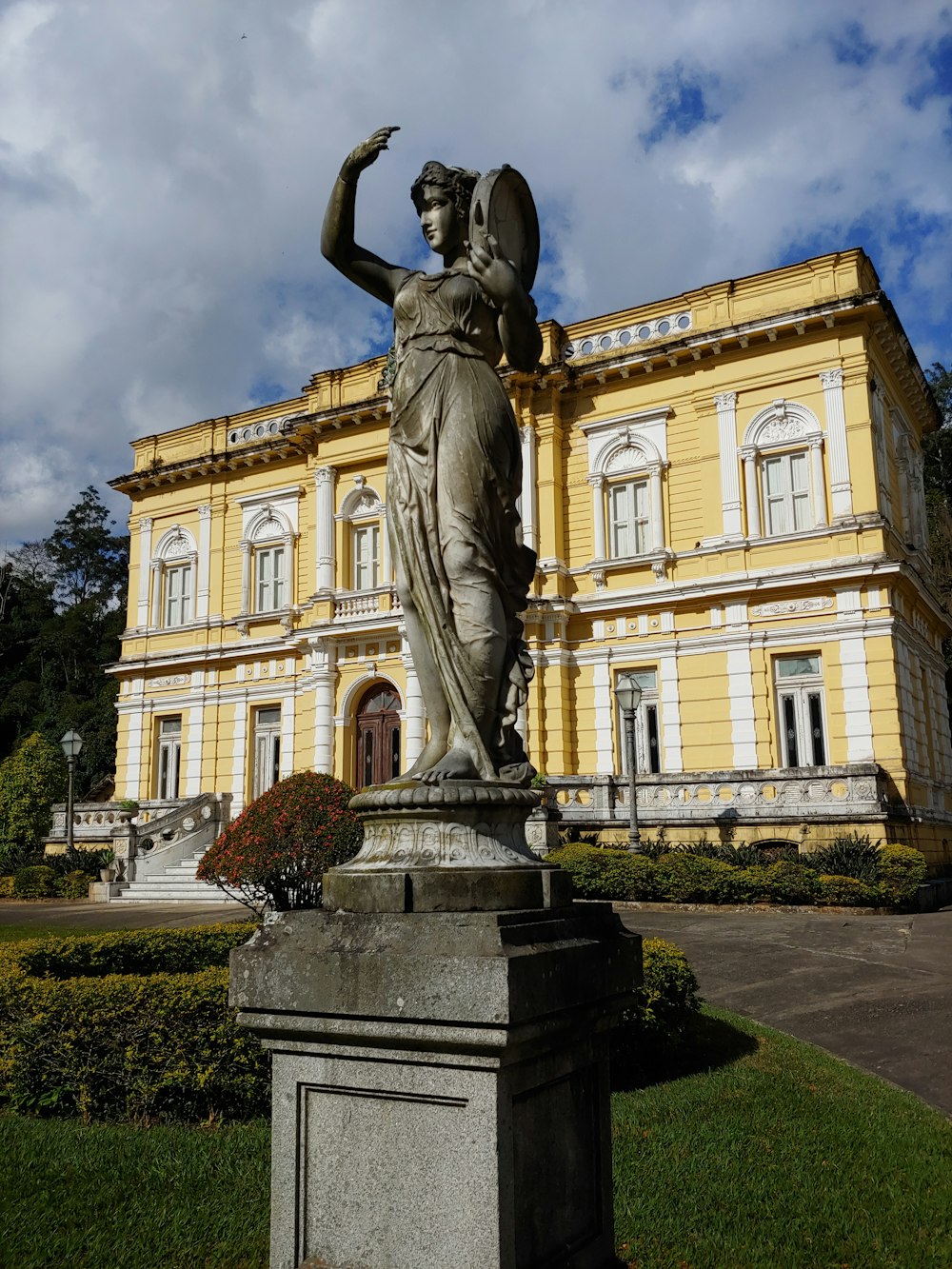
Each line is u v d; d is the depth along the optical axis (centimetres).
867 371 2127
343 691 2542
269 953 279
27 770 3031
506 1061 249
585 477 2412
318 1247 266
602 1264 290
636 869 1661
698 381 2295
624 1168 495
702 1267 393
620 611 2302
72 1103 606
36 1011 602
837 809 1866
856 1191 470
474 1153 249
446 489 332
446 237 364
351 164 352
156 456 3073
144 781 2894
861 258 2164
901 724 1988
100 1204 445
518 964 249
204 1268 384
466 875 286
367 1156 263
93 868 2433
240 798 2716
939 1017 823
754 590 2144
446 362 342
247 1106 588
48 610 5212
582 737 2311
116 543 5769
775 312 2203
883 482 2181
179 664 2866
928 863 2002
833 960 1074
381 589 2494
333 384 2712
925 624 2434
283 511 2814
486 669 324
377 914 278
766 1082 646
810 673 2108
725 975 1026
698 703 2195
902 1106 610
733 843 1938
